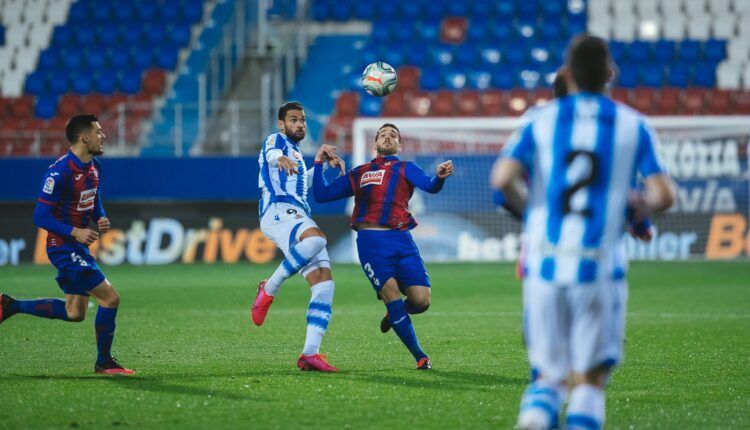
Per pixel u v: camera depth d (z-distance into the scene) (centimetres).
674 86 9131
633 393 2402
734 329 3762
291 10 10331
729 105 8775
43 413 2139
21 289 5656
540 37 9731
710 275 6397
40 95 9244
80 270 2627
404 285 2853
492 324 3975
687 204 7681
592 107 1630
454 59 9494
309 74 9619
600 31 9744
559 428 1898
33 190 7925
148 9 10131
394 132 2881
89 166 2692
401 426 2028
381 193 2828
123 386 2470
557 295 1603
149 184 7950
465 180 7831
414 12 10188
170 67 9462
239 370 2764
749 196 7606
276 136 2900
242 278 6372
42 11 10112
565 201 1603
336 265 7500
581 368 1605
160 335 3612
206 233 7938
